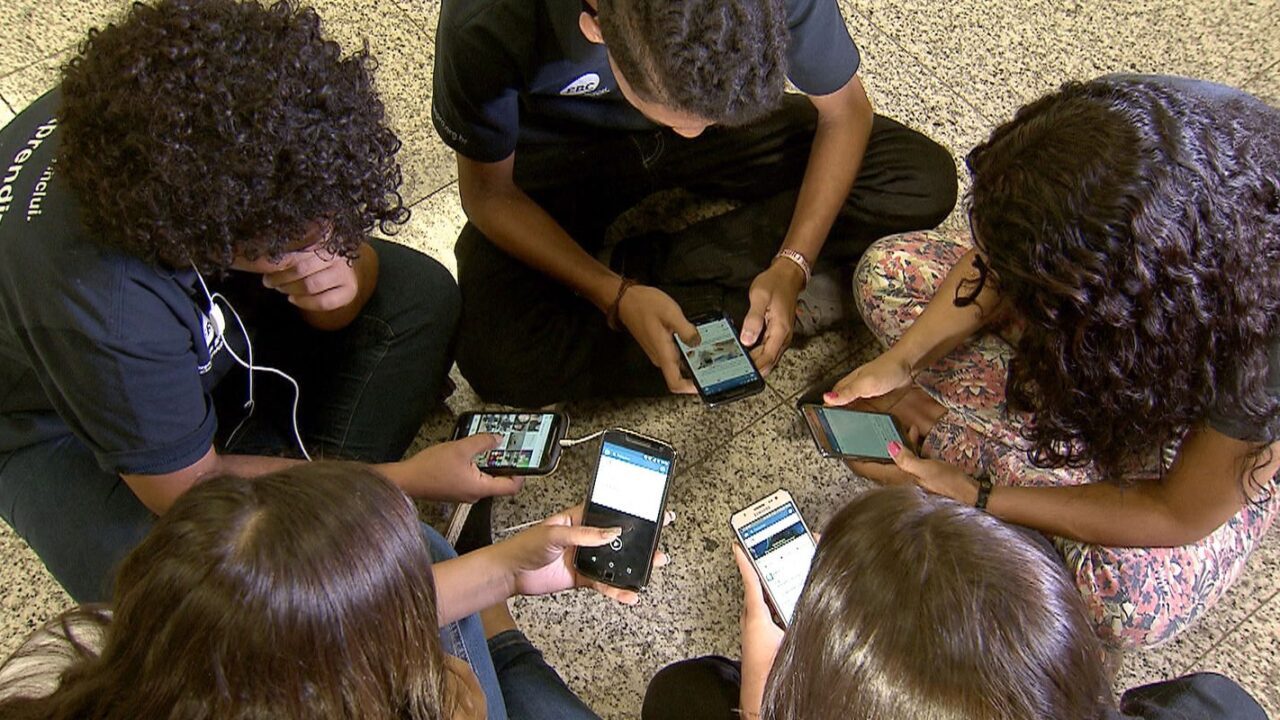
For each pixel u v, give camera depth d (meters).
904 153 1.53
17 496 1.17
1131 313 0.87
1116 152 0.82
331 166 0.86
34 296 0.90
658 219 1.74
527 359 1.47
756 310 1.42
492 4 1.17
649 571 1.25
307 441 1.34
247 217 0.85
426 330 1.36
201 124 0.80
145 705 0.61
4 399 1.13
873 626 0.65
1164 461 1.10
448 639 1.12
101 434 0.98
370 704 0.66
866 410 1.42
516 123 1.33
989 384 1.34
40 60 1.86
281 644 0.61
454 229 1.72
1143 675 1.36
